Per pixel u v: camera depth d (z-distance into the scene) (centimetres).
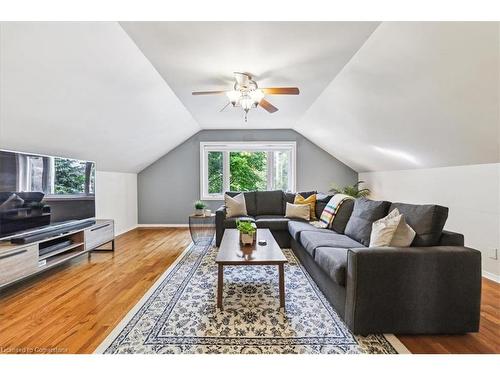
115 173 508
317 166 603
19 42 179
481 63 186
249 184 611
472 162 299
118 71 259
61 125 281
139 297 244
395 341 179
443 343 177
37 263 265
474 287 182
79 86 247
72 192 341
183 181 601
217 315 212
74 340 180
